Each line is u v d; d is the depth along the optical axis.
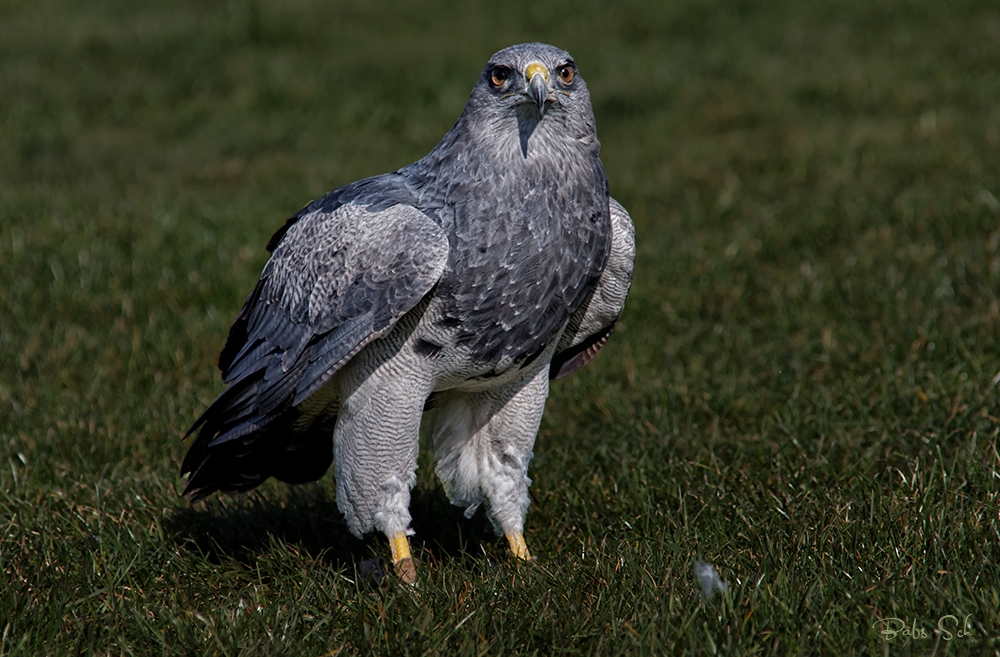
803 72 25.88
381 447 7.29
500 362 7.15
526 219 6.86
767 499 8.12
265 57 30.45
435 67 28.72
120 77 28.94
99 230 15.99
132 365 11.70
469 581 7.08
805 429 9.44
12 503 8.70
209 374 11.72
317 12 34.91
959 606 5.93
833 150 18.89
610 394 10.81
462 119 7.08
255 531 8.72
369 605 6.71
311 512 8.95
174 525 8.55
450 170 7.03
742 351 11.68
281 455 8.46
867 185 16.48
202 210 17.56
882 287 12.38
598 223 7.14
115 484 9.14
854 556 6.92
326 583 7.29
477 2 36.06
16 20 34.34
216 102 27.19
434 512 9.08
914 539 6.97
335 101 26.83
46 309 13.20
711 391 10.55
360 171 20.67
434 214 6.98
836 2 32.88
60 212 17.20
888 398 9.66
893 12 31.06
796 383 10.47
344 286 6.96
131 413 10.62
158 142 24.23
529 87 6.64
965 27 28.53
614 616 6.29
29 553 7.73
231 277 14.16
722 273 13.70
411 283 6.75
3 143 23.44
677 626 6.08
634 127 23.48
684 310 12.86
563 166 6.98
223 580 7.77
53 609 6.68
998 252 12.67
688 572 6.83
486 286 6.88
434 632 6.31
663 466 9.02
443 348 7.08
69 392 11.22
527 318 7.02
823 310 12.27
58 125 25.11
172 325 12.80
